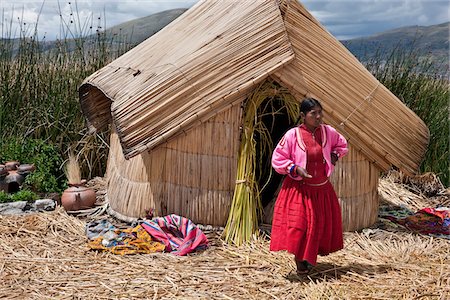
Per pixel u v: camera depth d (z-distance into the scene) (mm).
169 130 5324
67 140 8203
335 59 5840
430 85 8844
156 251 5188
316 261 4633
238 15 5812
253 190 5625
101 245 5215
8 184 6812
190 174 5570
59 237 5527
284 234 4520
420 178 8016
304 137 4473
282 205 4547
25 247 5250
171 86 5422
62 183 7199
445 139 8672
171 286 4453
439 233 5965
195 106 5367
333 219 4602
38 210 6359
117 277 4617
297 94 5523
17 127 8062
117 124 5348
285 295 4332
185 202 5602
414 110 8641
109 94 6066
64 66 8406
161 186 5695
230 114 5508
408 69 8758
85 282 4520
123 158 6191
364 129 5781
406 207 7133
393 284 4504
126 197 5934
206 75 5445
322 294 4285
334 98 5656
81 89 7176
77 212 6238
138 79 5797
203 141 5523
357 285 4492
